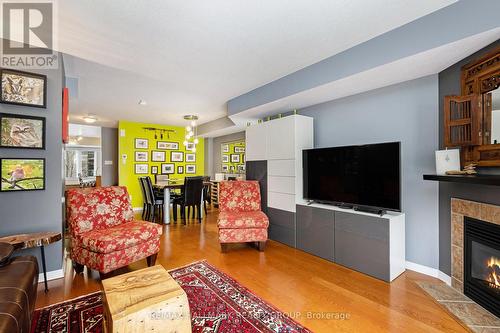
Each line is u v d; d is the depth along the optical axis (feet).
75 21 6.40
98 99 14.05
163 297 4.33
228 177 21.84
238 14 6.15
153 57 8.54
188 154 24.75
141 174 22.03
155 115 18.60
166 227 14.62
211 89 12.26
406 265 8.68
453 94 7.17
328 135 11.23
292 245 11.07
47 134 7.79
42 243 6.54
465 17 5.60
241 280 7.75
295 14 6.17
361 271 8.38
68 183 22.59
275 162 12.00
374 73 7.80
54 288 7.20
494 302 5.86
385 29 6.91
